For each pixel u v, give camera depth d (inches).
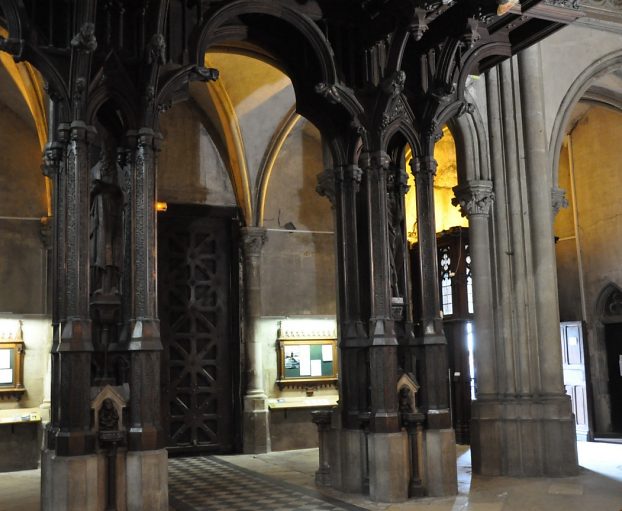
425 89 383.9
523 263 465.1
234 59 532.1
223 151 617.9
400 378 369.7
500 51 395.2
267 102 579.8
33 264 551.5
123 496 298.5
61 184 320.5
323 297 643.5
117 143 328.5
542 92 478.9
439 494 367.2
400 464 358.0
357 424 376.8
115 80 315.3
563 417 444.1
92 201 323.6
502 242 468.1
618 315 668.7
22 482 466.9
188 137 612.1
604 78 567.5
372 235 372.5
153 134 318.7
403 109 378.6
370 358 366.6
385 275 369.4
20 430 526.3
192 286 609.6
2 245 544.7
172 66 326.6
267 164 610.9
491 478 432.5
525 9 368.2
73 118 306.7
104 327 316.5
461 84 381.7
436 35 370.6
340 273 396.5
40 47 306.5
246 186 609.6
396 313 381.7
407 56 386.6
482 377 458.3
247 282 612.1
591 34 510.9
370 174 374.3
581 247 703.1
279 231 636.1
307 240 645.3
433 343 374.0
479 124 472.7
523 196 469.4
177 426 593.0
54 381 313.9
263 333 619.2
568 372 651.5
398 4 343.3
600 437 641.6
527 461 441.7
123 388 307.9
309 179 653.3
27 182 558.3
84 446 290.5
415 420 364.8
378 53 377.1
